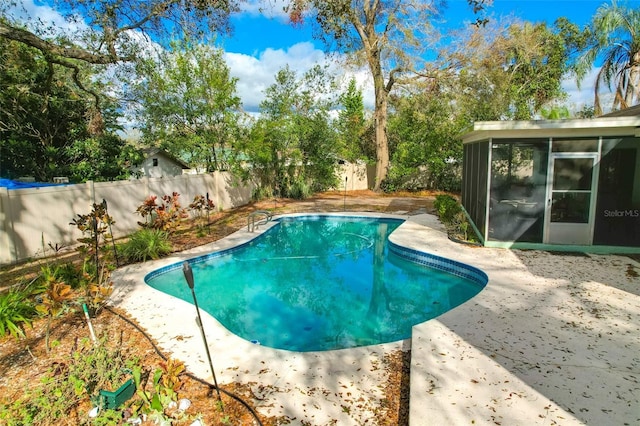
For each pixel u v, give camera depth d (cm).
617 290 563
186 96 1466
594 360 366
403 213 1365
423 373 346
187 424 289
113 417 293
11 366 374
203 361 381
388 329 539
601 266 688
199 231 1031
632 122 686
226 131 1541
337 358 390
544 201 805
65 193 816
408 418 292
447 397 309
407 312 601
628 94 1703
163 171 1814
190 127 1578
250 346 414
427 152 1848
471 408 295
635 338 411
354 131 2261
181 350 403
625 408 294
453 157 1912
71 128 1405
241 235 1008
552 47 2191
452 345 399
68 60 1296
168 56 1338
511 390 319
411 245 864
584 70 1788
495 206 830
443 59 1719
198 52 1442
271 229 1134
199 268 802
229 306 624
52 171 1246
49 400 309
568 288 573
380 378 351
